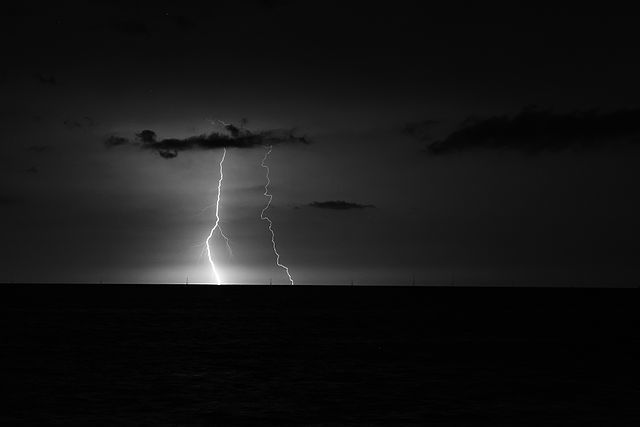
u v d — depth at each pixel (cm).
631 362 4803
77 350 5238
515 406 3244
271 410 3131
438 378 4056
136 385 3712
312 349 5484
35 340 5897
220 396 3441
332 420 2953
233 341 6047
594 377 4122
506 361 4822
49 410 3072
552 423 2895
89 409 3105
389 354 5184
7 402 3228
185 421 2905
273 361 4756
